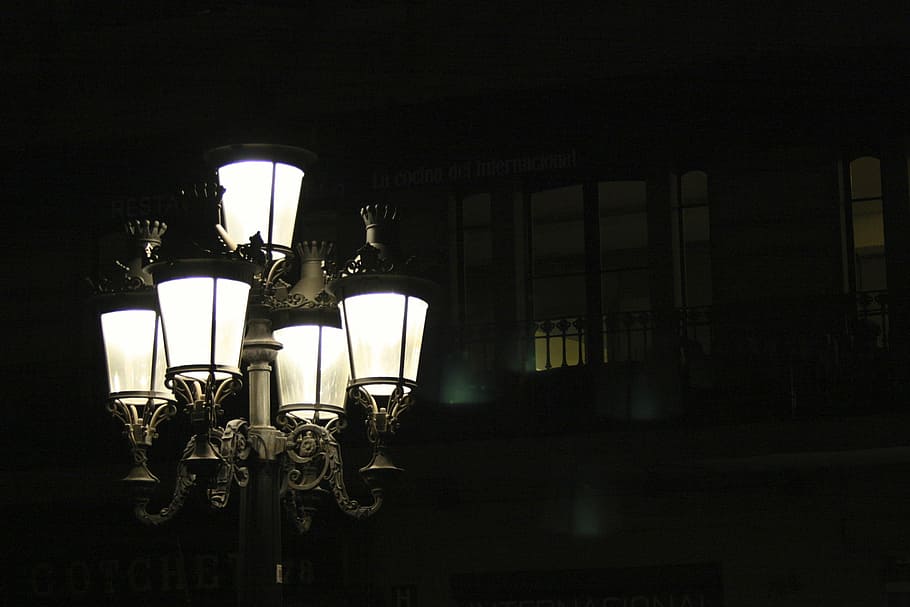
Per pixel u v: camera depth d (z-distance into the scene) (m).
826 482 16.11
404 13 17.38
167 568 17.02
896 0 15.76
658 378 16.33
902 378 14.97
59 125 17.95
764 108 15.34
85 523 17.47
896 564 15.74
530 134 15.74
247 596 6.35
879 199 16.47
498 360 16.95
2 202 17.05
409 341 6.54
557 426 15.81
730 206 17.00
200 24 17.77
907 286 15.99
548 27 16.92
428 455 16.11
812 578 15.95
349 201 17.83
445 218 17.78
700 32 16.38
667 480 16.55
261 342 6.61
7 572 17.56
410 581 17.19
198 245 5.87
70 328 18.55
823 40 15.88
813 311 16.09
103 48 18.05
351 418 16.38
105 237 18.70
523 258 17.56
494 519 17.14
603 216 17.47
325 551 16.81
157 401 7.07
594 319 17.09
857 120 15.19
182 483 6.80
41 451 16.86
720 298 16.80
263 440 6.52
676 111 15.49
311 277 7.19
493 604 16.69
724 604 16.11
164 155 16.45
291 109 17.25
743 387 15.49
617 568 16.39
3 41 18.25
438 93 17.08
